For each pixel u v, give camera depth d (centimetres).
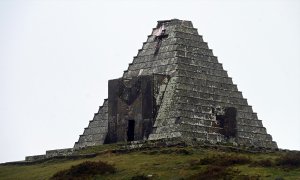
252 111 18712
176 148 17112
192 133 17762
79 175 16275
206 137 17888
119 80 18575
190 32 18962
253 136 18488
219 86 18600
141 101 18262
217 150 17200
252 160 16150
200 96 18262
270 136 18712
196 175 15425
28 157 18650
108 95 18712
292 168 15600
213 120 18112
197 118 17962
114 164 16638
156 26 19300
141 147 17450
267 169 15612
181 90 18150
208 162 16150
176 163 16300
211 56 18850
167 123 17888
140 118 18225
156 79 18275
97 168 16338
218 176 15288
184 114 17888
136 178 15650
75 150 18162
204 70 18625
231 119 18212
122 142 18050
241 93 18762
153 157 16862
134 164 16500
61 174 16438
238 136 18300
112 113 18625
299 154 16150
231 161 16112
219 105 18388
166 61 18675
